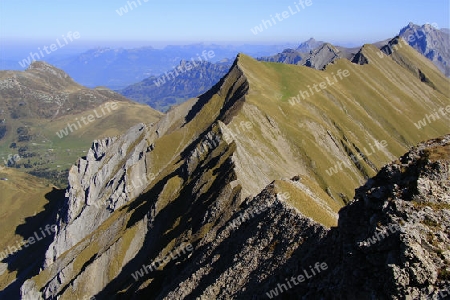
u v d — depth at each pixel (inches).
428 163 1139.3
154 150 6643.7
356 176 7017.7
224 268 1937.7
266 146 5511.8
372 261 1121.4
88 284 4362.7
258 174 4077.3
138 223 4594.0
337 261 1294.3
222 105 7180.1
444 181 1114.7
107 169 7470.5
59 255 6156.5
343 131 7741.1
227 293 1765.5
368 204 1225.4
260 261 1771.7
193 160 4778.5
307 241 1642.5
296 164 5841.5
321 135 6998.0
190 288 2073.1
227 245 2130.9
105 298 3757.4
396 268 1049.5
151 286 2940.5
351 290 1148.5
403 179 1171.3
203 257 2256.4
